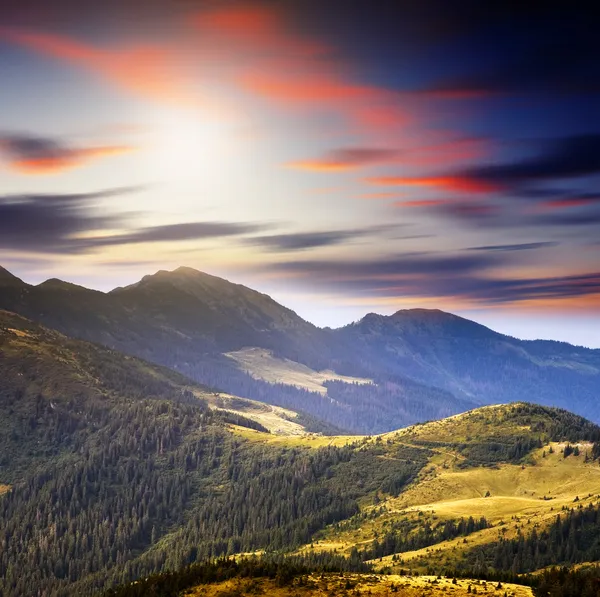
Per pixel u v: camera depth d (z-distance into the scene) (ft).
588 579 416.46
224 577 452.76
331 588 411.54
